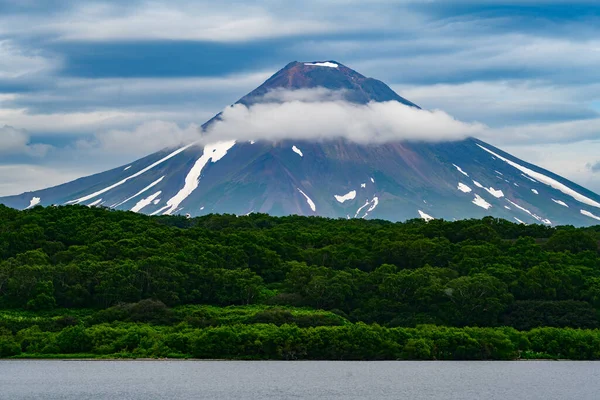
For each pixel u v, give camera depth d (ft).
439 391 615.98
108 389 601.21
